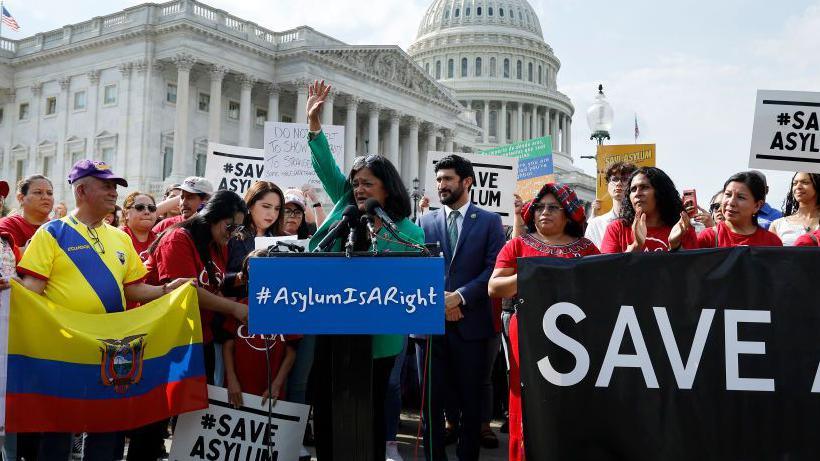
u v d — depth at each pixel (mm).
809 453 5016
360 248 5562
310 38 66938
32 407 5812
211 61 60406
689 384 5141
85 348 5961
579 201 6633
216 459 6445
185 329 6285
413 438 9836
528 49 126188
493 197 11148
